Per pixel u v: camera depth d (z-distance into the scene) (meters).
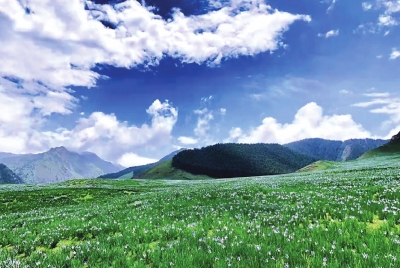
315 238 8.94
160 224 13.38
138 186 63.66
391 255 7.05
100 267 7.66
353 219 10.83
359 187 19.52
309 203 14.93
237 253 8.14
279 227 10.60
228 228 10.99
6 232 14.12
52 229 13.88
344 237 8.84
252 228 10.70
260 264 7.11
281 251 8.04
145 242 10.23
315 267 6.85
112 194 44.44
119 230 12.87
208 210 15.51
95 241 10.51
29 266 7.84
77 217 17.95
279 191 21.36
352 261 7.03
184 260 7.60
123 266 7.65
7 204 36.22
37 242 11.57
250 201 17.61
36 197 41.50
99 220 15.74
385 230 9.51
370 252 7.56
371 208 12.48
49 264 7.78
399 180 21.81
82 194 44.31
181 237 10.35
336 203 14.14
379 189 17.30
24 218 21.67
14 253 9.86
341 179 27.98
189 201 19.83
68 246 10.09
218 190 25.56
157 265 7.61
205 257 7.75
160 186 62.38
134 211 18.30
